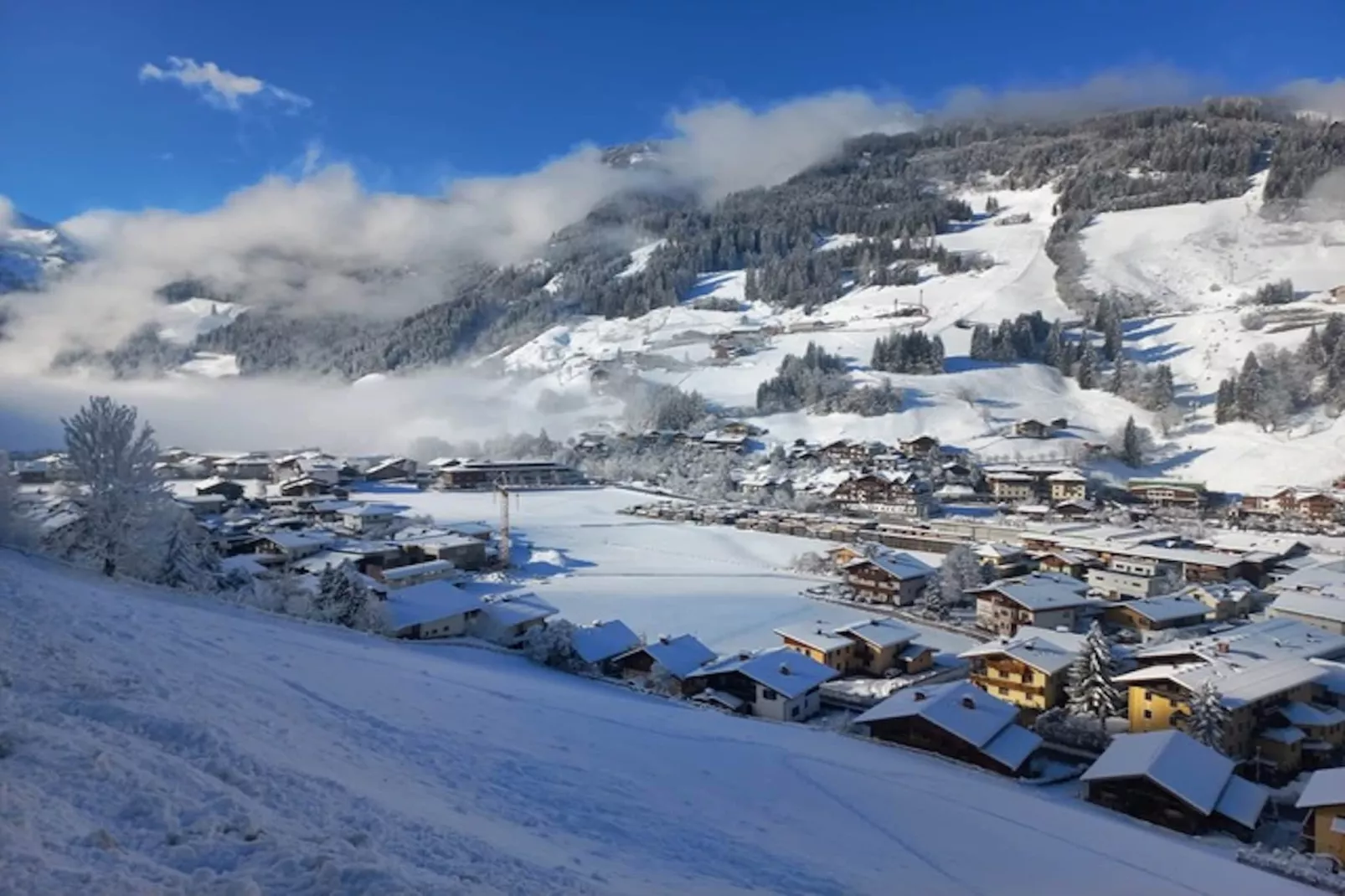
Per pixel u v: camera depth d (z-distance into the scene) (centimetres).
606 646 4403
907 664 4688
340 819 947
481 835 1070
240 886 682
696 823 1480
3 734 902
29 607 1797
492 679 2905
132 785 862
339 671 2166
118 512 3512
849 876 1339
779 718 3797
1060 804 2553
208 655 1872
